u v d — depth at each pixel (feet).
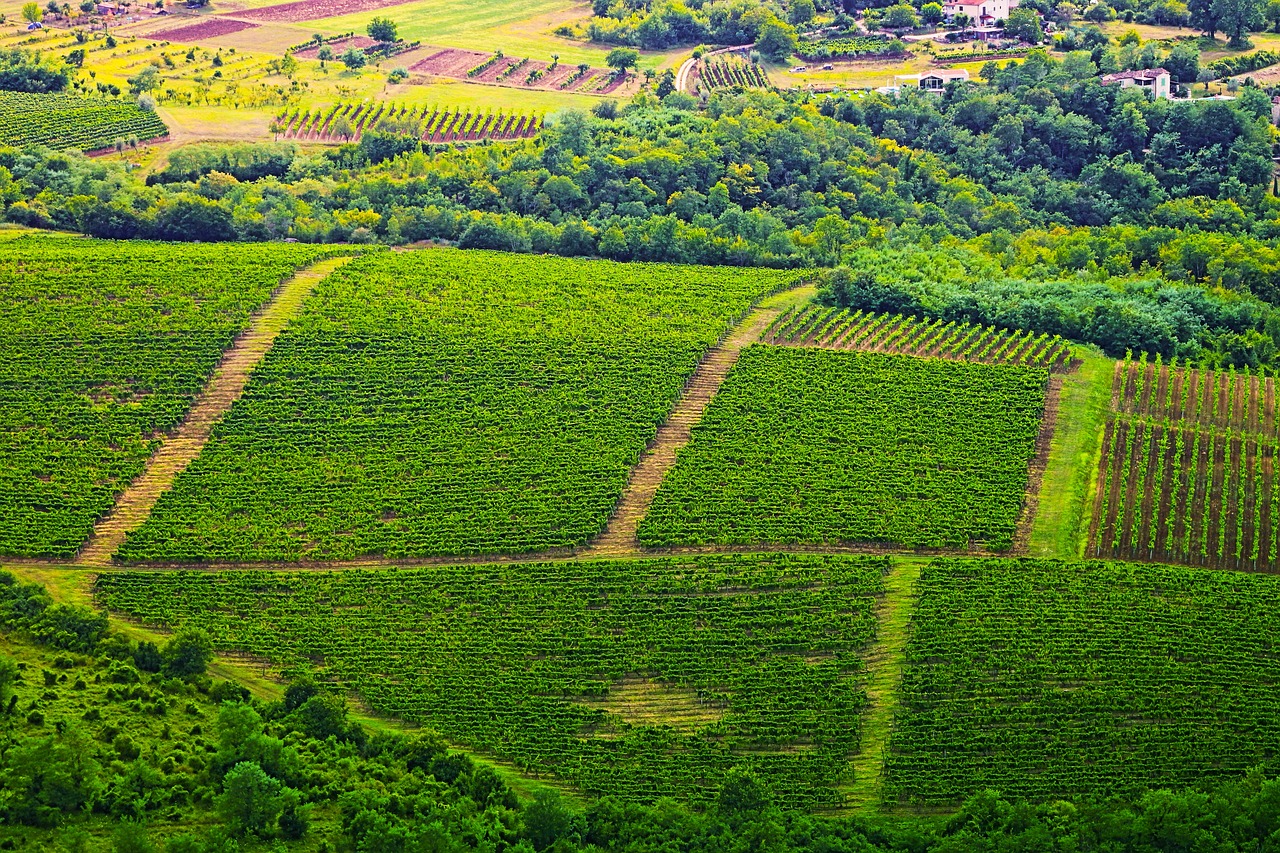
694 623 496.64
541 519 543.80
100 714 423.23
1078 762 439.63
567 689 470.80
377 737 440.86
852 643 486.79
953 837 402.31
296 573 521.24
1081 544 531.91
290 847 384.27
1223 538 529.04
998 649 481.05
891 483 559.79
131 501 558.15
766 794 423.23
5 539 530.68
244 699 450.30
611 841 403.13
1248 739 445.78
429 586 513.86
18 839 367.45
